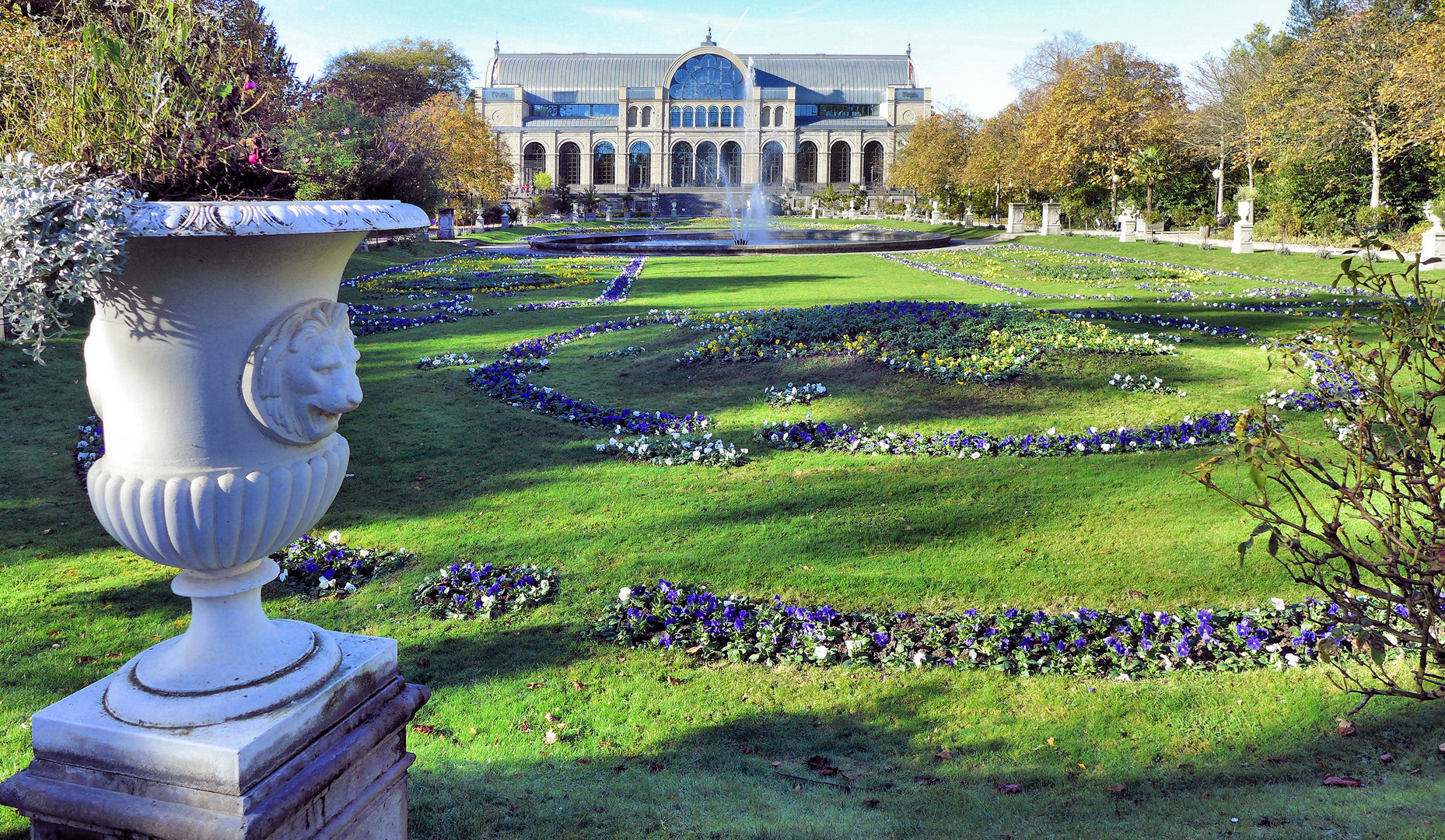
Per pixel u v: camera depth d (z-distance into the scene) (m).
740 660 4.54
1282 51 38.62
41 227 1.98
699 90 87.88
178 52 2.29
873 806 3.25
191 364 2.22
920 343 10.23
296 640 2.58
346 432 8.53
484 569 5.41
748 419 8.77
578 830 3.04
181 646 2.47
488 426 8.72
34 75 2.20
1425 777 3.29
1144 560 5.47
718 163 88.69
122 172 2.12
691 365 10.77
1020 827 3.04
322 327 2.37
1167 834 2.92
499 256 30.78
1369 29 28.11
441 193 34.34
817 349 10.59
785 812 3.16
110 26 2.29
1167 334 12.36
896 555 5.70
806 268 25.75
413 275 23.55
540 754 3.67
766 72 92.69
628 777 3.47
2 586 5.24
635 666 4.46
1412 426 2.55
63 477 7.15
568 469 7.46
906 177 59.53
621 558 5.69
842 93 92.00
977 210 50.31
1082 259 27.59
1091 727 3.85
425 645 4.68
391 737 2.63
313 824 2.34
